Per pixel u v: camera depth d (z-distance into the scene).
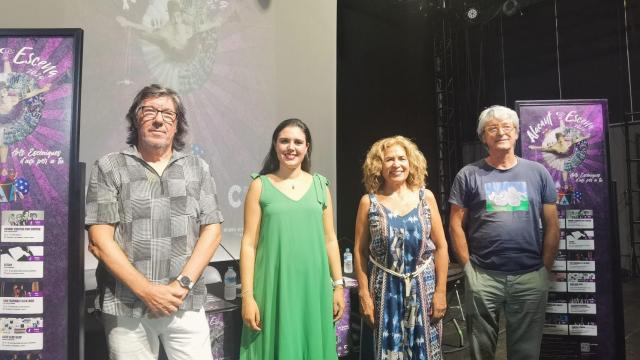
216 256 2.85
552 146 2.38
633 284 5.41
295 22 3.18
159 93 1.66
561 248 2.38
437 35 7.00
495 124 2.12
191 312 1.65
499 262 2.08
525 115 2.40
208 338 1.72
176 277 1.60
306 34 3.22
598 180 2.38
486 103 7.38
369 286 2.02
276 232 1.83
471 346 2.14
